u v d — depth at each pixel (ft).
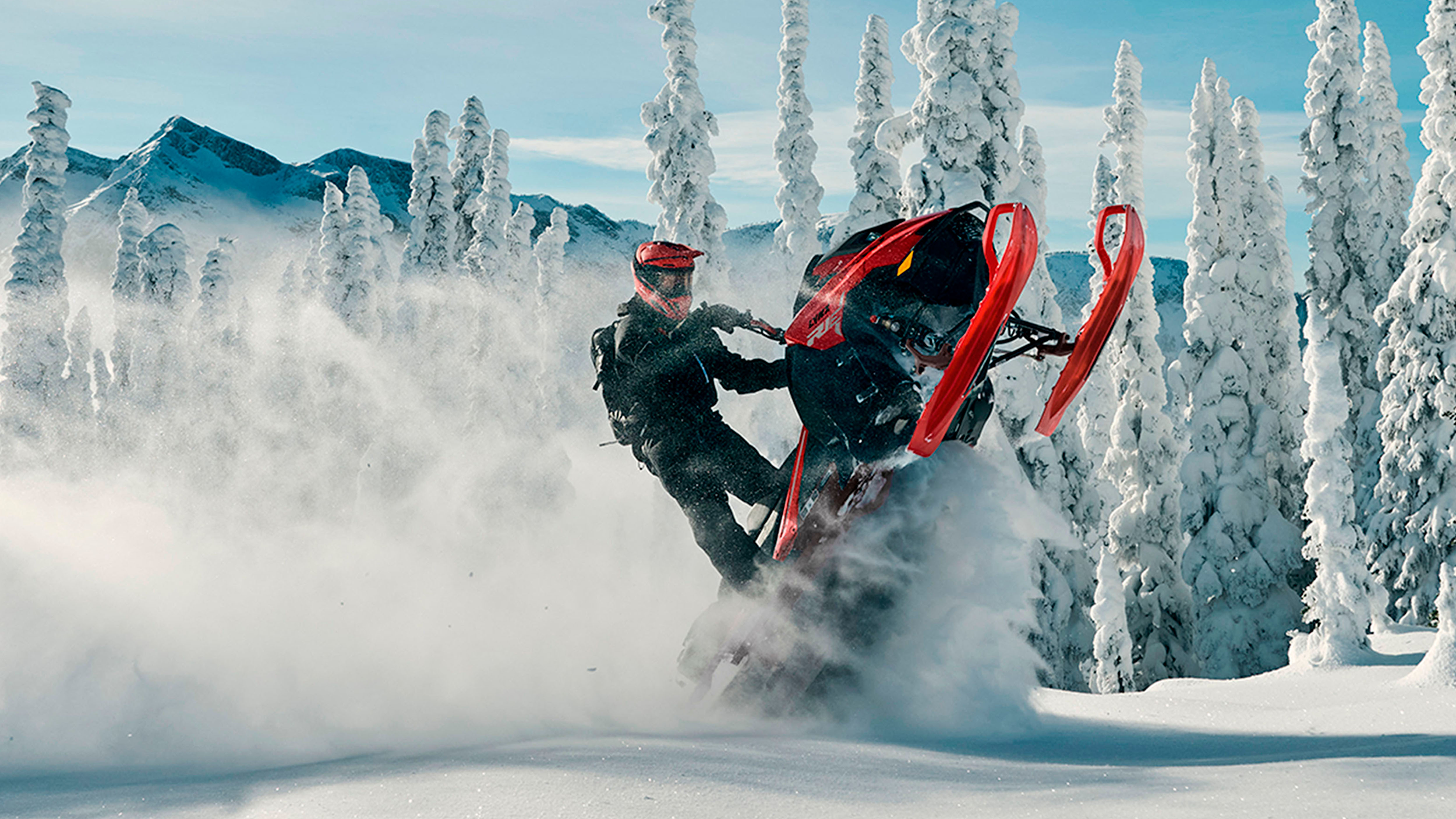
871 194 73.05
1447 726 16.19
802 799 9.50
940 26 64.85
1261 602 85.61
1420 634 55.06
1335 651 49.39
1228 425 91.30
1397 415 79.25
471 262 115.14
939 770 11.00
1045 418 17.52
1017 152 66.13
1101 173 106.32
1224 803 8.67
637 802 9.48
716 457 18.85
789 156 79.82
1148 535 93.45
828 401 17.57
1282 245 100.78
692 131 82.43
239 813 9.97
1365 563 50.39
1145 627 91.40
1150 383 95.09
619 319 19.17
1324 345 51.29
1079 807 8.87
